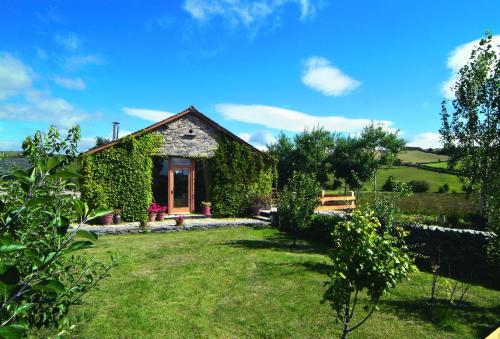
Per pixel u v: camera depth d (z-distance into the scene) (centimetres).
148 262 1014
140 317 643
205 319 643
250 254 1120
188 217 1878
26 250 150
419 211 1969
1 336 137
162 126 1847
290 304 712
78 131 421
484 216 1244
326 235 1344
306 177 1329
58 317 288
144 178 1773
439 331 603
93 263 335
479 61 1316
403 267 425
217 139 1995
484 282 888
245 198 2000
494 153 1218
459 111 1379
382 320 643
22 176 162
